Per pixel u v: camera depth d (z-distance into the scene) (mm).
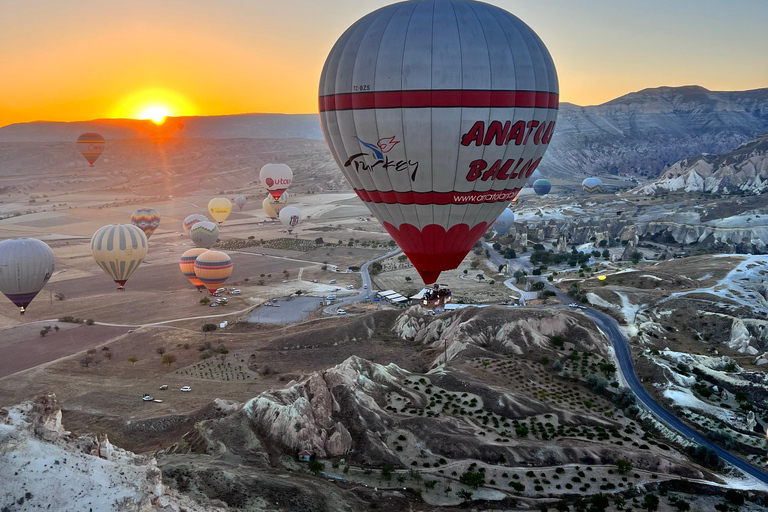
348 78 44781
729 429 75000
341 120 46250
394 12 44562
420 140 43969
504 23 44438
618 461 62750
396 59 42781
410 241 50406
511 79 43531
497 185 47344
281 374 92188
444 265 51344
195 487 48562
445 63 42406
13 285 105000
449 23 42969
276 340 106188
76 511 30359
